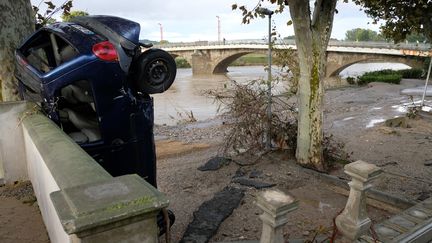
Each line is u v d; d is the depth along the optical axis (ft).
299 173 26.76
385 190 23.36
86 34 14.05
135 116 14.52
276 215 8.11
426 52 113.39
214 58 212.02
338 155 30.07
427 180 25.32
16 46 19.12
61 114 15.37
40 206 13.15
